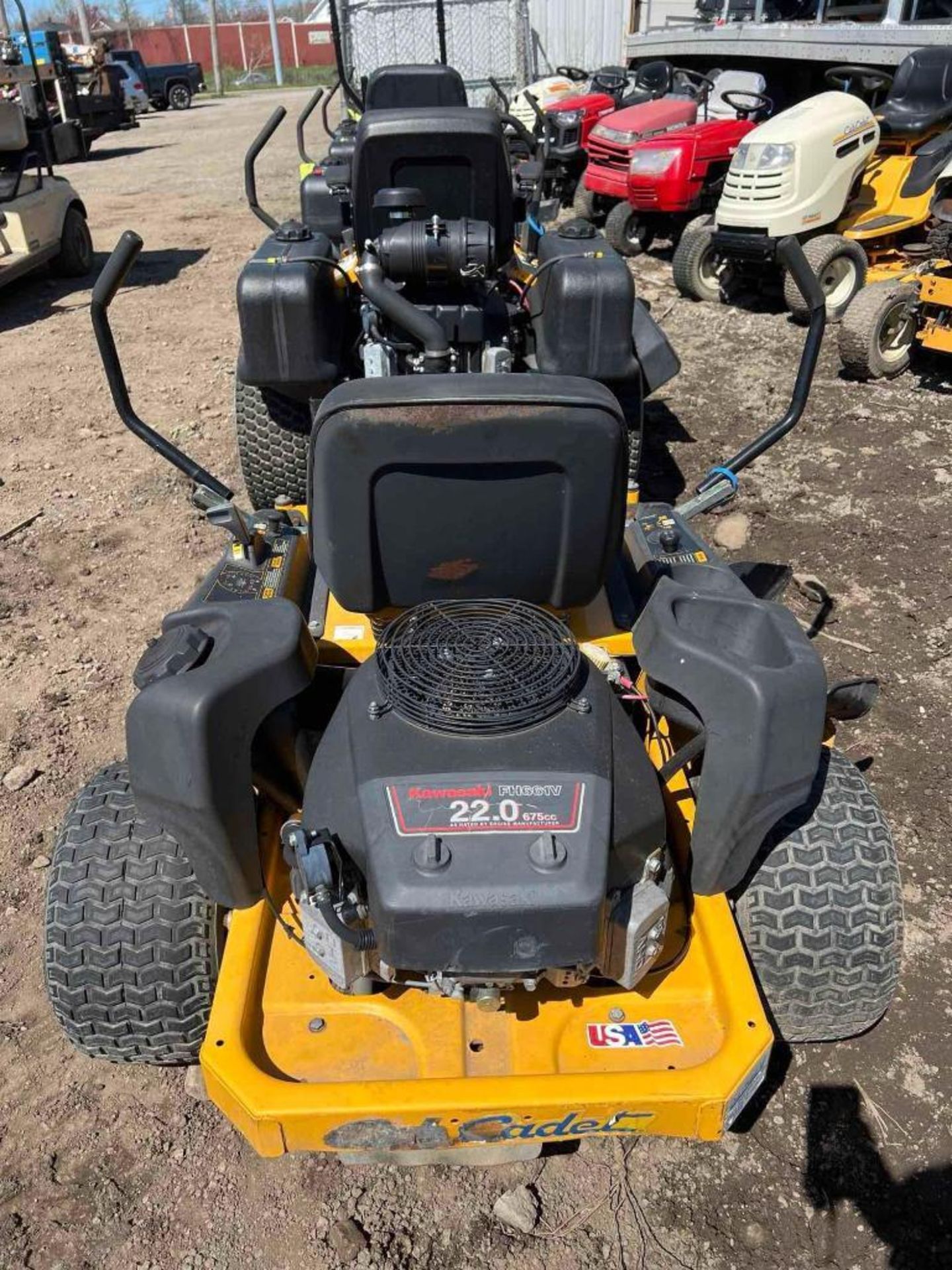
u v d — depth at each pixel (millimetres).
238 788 1995
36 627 4293
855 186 7297
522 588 2256
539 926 1772
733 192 7238
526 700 1991
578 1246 2191
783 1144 2367
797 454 5512
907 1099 2449
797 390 2863
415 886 1769
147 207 12867
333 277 4117
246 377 3936
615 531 2172
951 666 3879
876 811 2283
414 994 2123
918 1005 2654
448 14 14812
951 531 4750
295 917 2244
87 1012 2246
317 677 2535
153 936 2182
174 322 8242
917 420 5883
